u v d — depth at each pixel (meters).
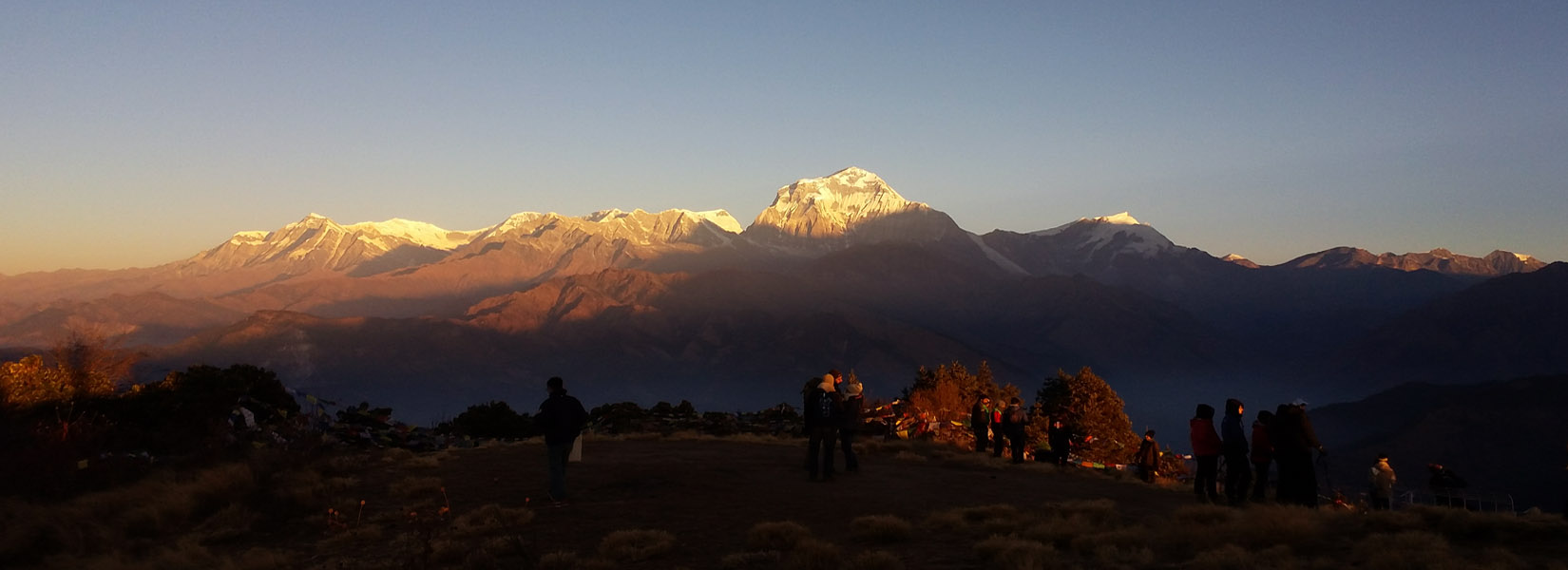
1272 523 11.60
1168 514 14.72
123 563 13.41
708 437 29.48
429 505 16.05
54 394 24.91
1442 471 19.38
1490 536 11.14
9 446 19.22
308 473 18.72
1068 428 26.38
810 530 13.25
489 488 17.48
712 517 14.52
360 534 14.21
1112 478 22.34
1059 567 10.38
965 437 33.56
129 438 22.67
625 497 16.09
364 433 25.94
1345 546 10.95
